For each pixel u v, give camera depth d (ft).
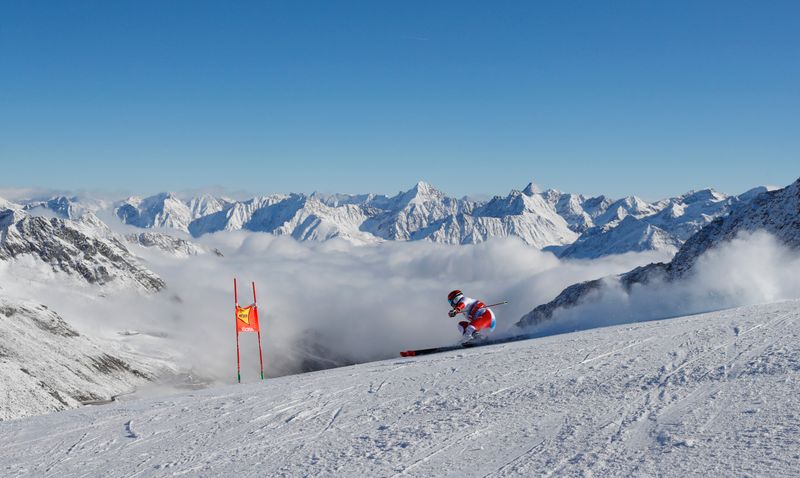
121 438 36.70
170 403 49.52
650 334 46.39
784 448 17.54
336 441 28.19
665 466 18.02
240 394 48.65
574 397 29.66
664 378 30.30
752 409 22.27
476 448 23.49
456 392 35.58
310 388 46.11
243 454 28.22
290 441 29.63
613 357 38.68
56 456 34.12
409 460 23.13
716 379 28.27
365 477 21.74
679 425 22.00
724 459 17.62
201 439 33.01
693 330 44.50
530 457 21.30
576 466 19.48
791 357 29.25
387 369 51.98
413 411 32.48
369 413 33.86
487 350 54.90
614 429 23.02
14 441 41.29
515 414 28.19
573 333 62.80
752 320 44.91
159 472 27.17
